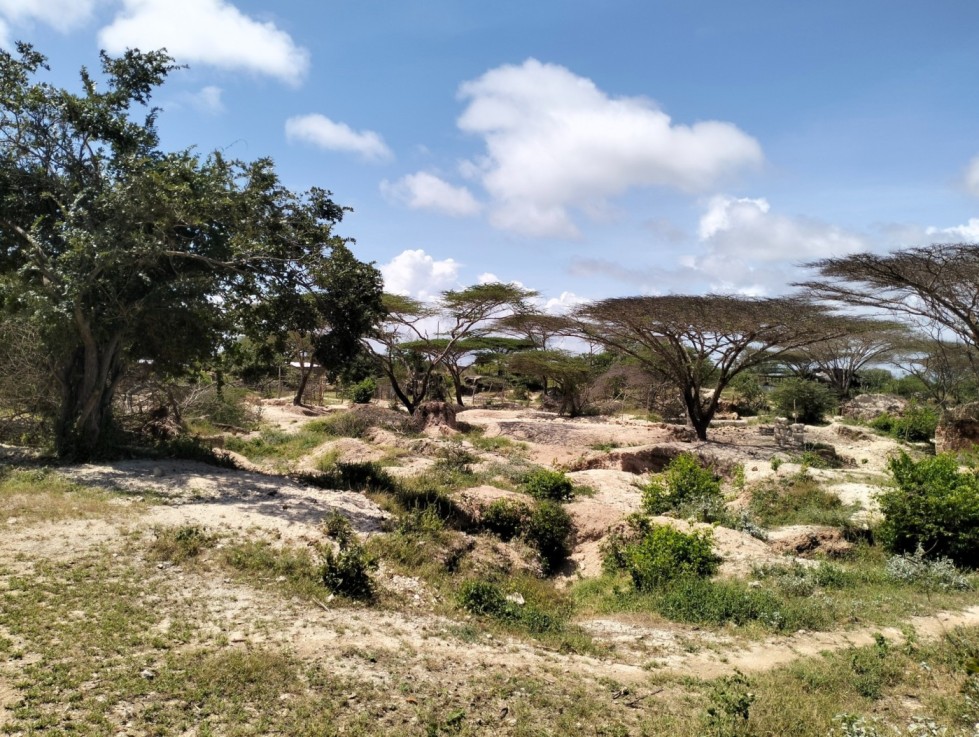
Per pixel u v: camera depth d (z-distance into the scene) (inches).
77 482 435.5
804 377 2150.6
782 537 476.1
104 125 518.6
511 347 1813.5
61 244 507.2
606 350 2079.2
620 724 212.5
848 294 1061.1
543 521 499.5
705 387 2064.5
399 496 524.1
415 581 354.6
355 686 215.0
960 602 362.9
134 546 323.0
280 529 378.3
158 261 506.3
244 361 640.4
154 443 621.6
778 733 208.1
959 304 983.6
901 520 456.4
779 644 301.9
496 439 1008.9
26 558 293.6
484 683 231.8
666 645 300.7
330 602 294.0
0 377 600.4
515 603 344.5
